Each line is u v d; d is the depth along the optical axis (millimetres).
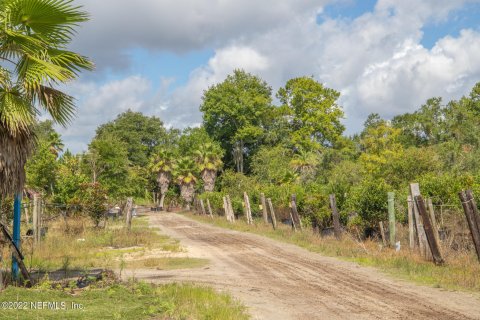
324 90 71125
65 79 9891
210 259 17125
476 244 12984
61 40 10445
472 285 11242
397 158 32562
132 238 23688
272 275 13383
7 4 9648
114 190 50156
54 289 10508
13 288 9883
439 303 9602
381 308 9234
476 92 63625
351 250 17344
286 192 31844
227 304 9352
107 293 9750
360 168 45969
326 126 69875
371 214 19750
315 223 24797
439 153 33844
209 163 64500
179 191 87375
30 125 10570
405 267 13594
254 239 24156
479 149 35344
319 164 56312
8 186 10234
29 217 27953
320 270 14039
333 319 8492
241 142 74125
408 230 17969
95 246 21281
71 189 28812
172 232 31000
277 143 73375
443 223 16047
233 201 41938
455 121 61062
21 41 9891
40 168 37281
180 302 9289
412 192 15477
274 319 8500
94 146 49531
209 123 74625
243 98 72000
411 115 68875
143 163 88375
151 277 13250
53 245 19734
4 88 9797
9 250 14406
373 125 75125
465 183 18031
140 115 96938
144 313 8219
